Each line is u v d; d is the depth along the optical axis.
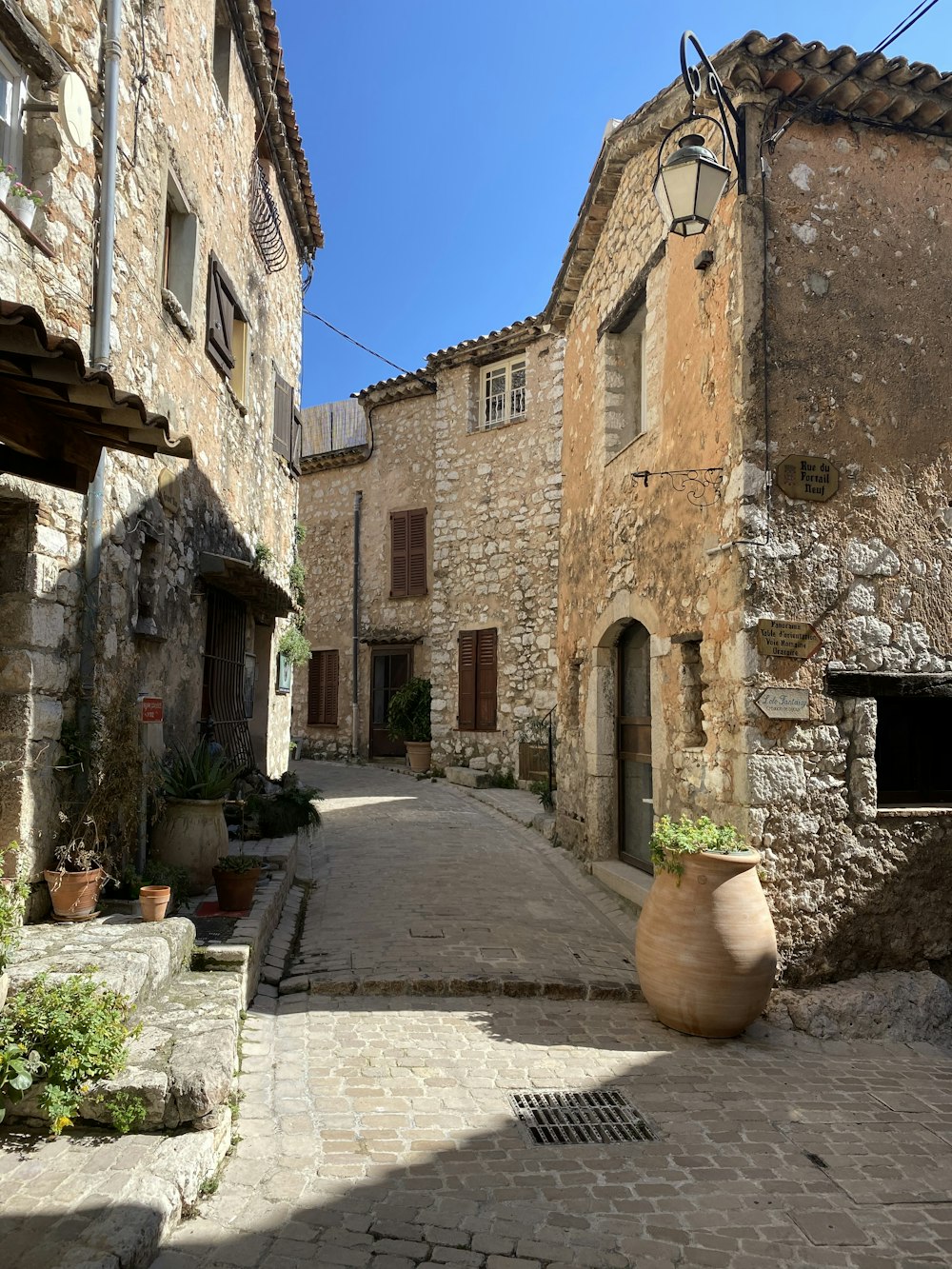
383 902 6.82
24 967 3.58
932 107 5.33
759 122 5.25
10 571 4.24
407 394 17.16
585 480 8.56
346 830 10.12
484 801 12.55
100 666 4.90
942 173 5.61
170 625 6.35
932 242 5.54
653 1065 4.17
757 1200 3.03
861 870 5.05
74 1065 2.97
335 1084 3.80
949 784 5.69
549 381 13.93
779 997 4.82
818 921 4.96
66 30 4.62
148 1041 3.37
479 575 14.83
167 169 6.17
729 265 5.30
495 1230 2.78
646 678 7.15
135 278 5.48
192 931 4.47
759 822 4.89
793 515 5.11
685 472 5.80
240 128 8.70
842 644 5.12
